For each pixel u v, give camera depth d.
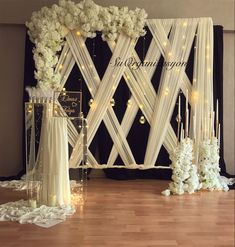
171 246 2.62
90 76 4.66
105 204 3.62
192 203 3.71
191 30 4.60
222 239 2.77
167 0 4.82
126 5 4.83
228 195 4.05
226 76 4.98
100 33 4.65
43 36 4.37
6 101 4.91
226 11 4.84
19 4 4.77
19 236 2.77
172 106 4.65
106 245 2.63
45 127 3.37
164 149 4.73
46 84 4.40
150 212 3.39
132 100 4.70
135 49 4.66
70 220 3.12
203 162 4.32
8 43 4.88
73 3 4.45
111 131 4.71
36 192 3.46
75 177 3.68
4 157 4.93
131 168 4.75
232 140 4.98
